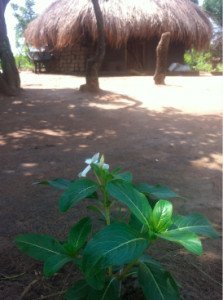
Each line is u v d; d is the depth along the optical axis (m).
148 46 22.27
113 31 18.09
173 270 2.31
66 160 5.21
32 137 6.89
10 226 2.97
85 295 1.65
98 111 9.42
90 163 1.78
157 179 4.30
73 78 17.67
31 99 11.00
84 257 1.29
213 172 4.66
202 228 1.58
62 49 22.22
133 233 1.38
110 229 1.37
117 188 1.46
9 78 11.77
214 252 2.58
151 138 6.72
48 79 17.19
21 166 4.93
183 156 5.46
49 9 20.25
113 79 15.91
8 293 2.07
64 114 9.09
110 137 6.84
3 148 6.07
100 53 11.94
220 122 8.17
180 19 19.09
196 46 21.28
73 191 1.65
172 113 9.20
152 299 1.48
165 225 1.41
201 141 6.46
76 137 6.89
